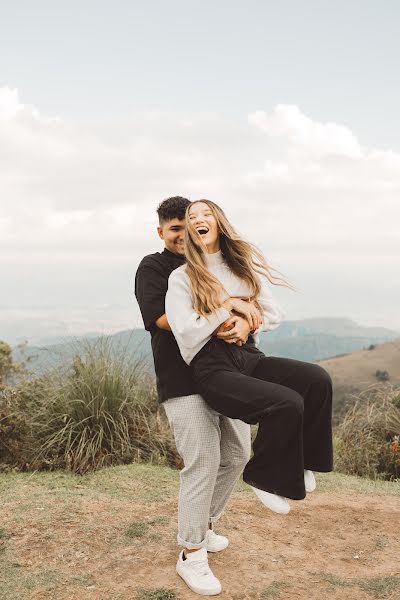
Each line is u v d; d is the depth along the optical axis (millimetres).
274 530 3488
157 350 2609
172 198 2799
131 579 2734
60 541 3143
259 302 2682
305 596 2615
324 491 4484
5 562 2904
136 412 5543
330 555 3145
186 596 2566
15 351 6738
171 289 2490
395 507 4090
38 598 2561
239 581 2746
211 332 2385
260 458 2297
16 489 4254
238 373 2406
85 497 3984
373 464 5734
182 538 2619
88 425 5254
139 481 4520
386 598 2596
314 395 2432
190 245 2510
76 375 5512
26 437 5141
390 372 71438
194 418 2525
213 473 2566
